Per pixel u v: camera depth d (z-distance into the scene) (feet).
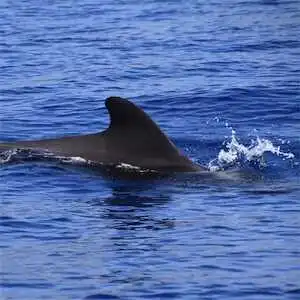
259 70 297.94
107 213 166.91
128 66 306.35
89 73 296.51
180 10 427.33
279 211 168.04
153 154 192.24
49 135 228.84
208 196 176.55
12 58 319.88
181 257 147.13
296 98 259.80
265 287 135.95
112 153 192.95
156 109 253.65
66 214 166.50
